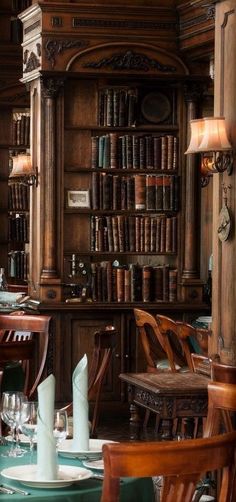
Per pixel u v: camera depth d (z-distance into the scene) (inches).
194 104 424.8
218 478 245.0
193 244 424.2
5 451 186.5
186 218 425.1
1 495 156.4
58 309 414.3
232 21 272.7
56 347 414.3
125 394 419.8
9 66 542.9
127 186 424.2
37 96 426.6
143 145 425.1
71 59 414.3
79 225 424.2
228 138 274.5
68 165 423.5
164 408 265.7
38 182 423.8
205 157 425.4
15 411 177.2
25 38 434.6
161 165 426.3
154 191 424.2
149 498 169.3
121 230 423.8
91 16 414.9
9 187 560.1
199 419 311.9
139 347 420.2
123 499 163.5
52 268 418.3
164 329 356.8
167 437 270.2
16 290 508.1
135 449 134.0
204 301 450.6
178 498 137.5
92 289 421.4
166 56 418.3
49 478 162.7
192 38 409.1
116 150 424.5
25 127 551.5
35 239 431.2
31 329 310.2
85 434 184.4
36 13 418.9
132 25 416.5
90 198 423.8
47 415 163.8
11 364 291.9
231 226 272.2
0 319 314.3
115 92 424.2
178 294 425.1
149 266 424.5
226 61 276.2
